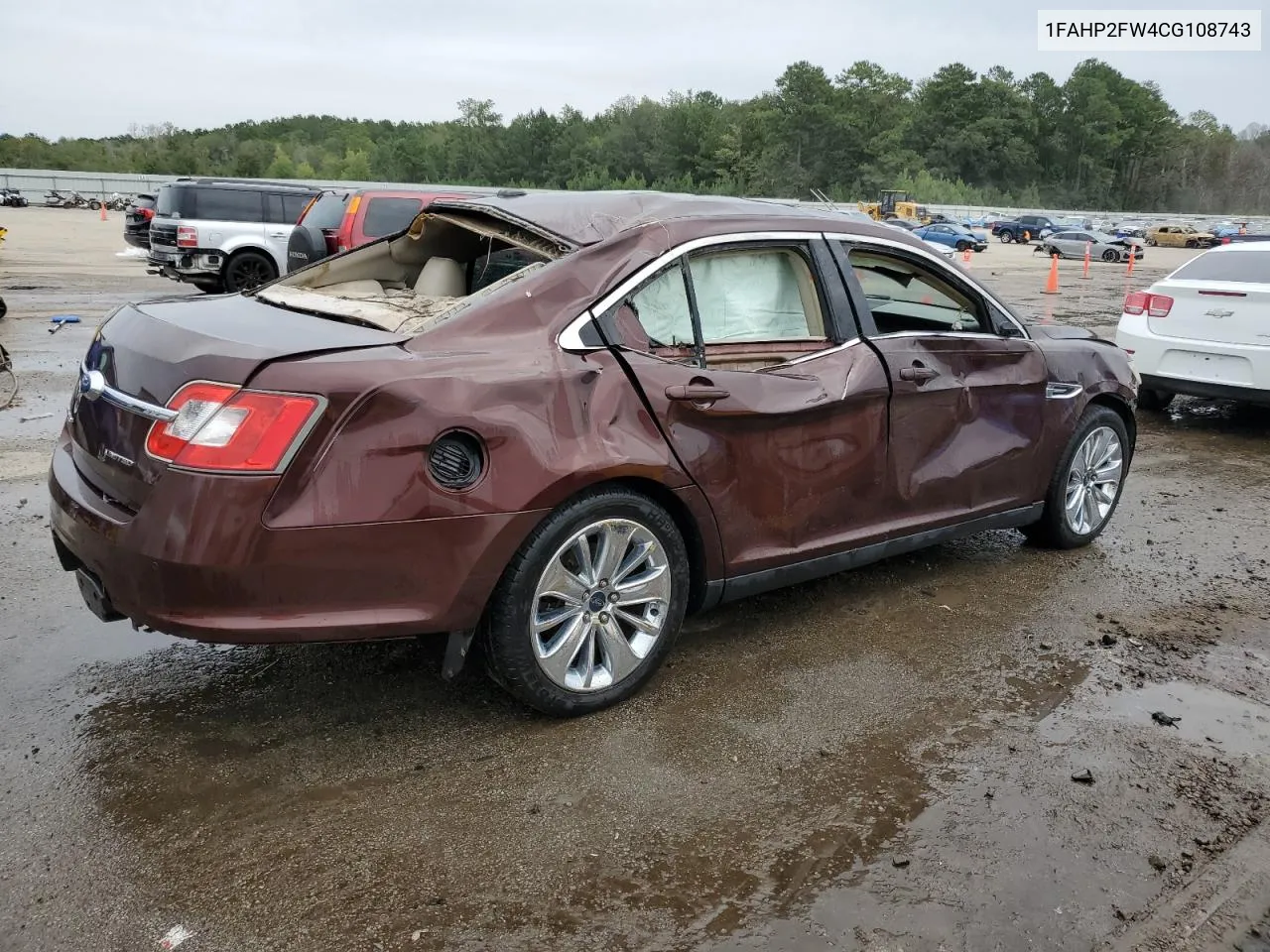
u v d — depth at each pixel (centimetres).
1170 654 399
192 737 318
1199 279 831
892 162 11662
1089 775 308
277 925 238
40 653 371
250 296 390
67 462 327
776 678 369
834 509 387
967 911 249
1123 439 525
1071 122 13525
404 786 294
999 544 527
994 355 443
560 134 12988
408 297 375
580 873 259
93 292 1619
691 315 348
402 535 282
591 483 312
